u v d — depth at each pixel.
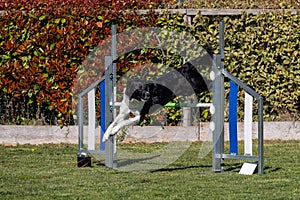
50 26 32.34
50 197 20.02
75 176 23.80
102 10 32.47
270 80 33.47
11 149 30.89
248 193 20.45
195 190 20.94
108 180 22.94
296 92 33.50
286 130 33.56
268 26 33.22
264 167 25.53
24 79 32.50
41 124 33.19
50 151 30.22
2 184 22.22
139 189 21.14
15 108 33.06
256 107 33.91
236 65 33.34
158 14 32.88
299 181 22.50
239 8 33.62
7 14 32.31
